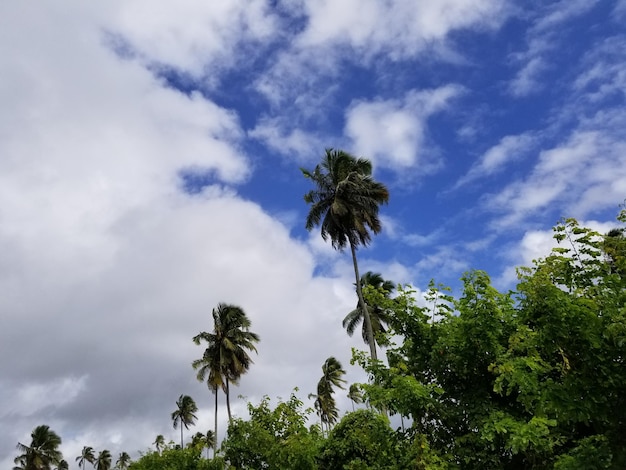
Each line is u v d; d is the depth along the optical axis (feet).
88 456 334.65
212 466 60.44
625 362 21.42
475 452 28.40
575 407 21.68
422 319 33.76
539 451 25.53
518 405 28.86
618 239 24.29
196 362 149.59
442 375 31.53
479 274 30.40
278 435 56.85
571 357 22.36
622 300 22.54
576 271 25.32
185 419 263.29
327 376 229.66
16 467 226.79
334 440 60.64
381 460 37.19
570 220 25.67
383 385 32.55
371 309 121.80
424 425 30.55
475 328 29.45
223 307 155.12
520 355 28.48
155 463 69.46
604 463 21.27
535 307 23.62
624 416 21.29
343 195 107.04
